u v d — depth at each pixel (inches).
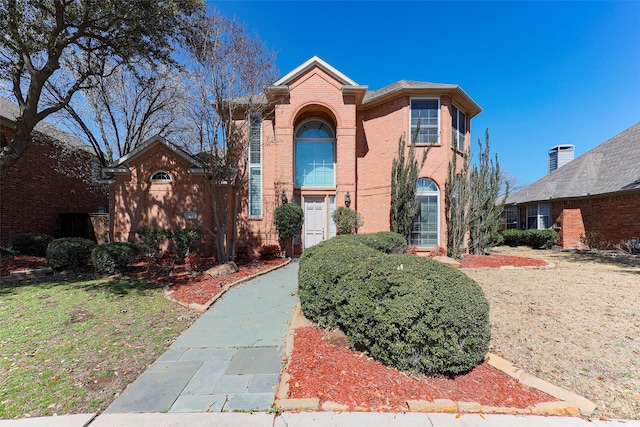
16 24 319.3
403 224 464.8
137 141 682.8
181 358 164.4
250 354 169.2
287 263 452.4
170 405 122.6
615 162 641.6
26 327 206.4
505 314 218.8
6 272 353.1
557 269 393.4
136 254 384.2
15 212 542.0
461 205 470.3
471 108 552.4
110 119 659.4
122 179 478.6
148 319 223.5
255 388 134.9
